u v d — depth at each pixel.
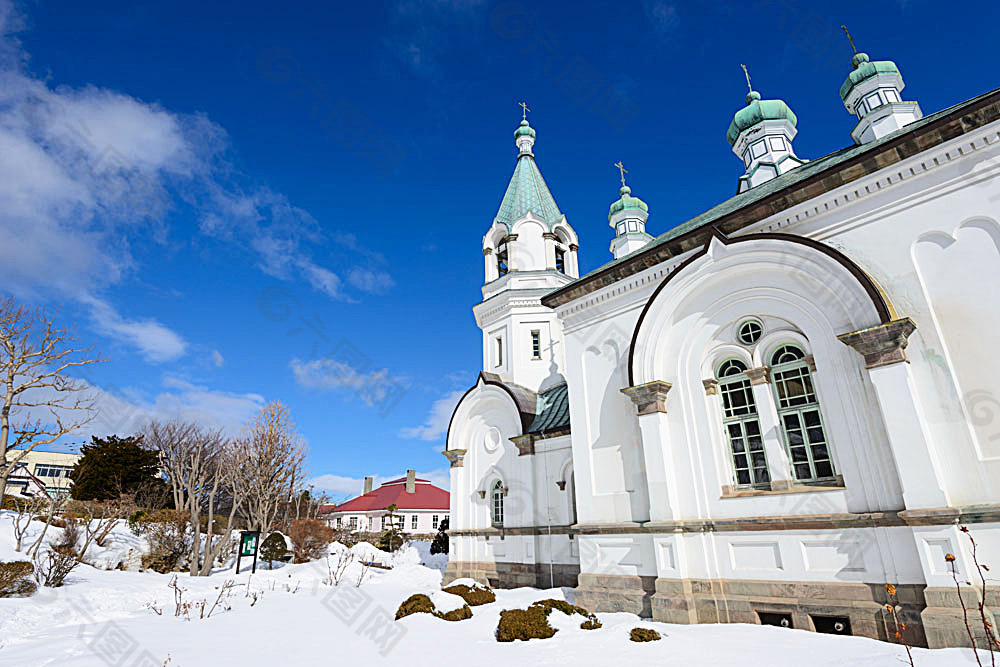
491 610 12.75
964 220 8.99
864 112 15.62
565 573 16.89
